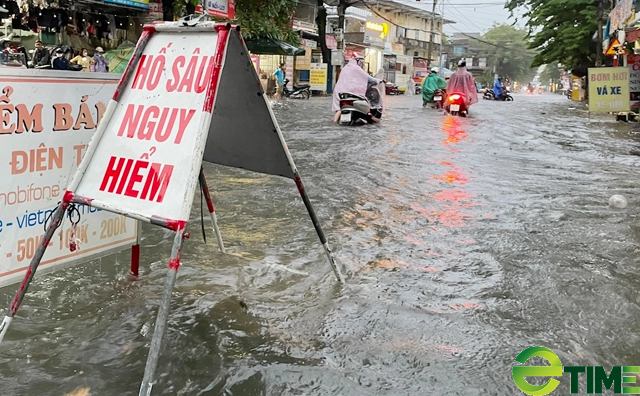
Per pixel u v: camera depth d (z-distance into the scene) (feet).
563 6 90.48
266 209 17.33
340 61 103.40
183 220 7.17
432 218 16.76
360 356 8.65
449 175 23.58
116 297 10.48
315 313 10.12
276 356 8.59
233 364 8.30
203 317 9.80
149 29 8.77
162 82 8.31
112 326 9.36
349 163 26.09
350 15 143.33
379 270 12.41
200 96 7.80
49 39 35.17
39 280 11.06
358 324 9.73
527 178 23.36
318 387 7.80
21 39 34.27
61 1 33.76
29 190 9.05
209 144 10.85
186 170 7.45
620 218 17.01
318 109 61.98
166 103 8.11
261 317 9.91
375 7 171.42
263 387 7.77
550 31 96.12
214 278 11.64
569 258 13.35
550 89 333.83
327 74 110.22
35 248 9.25
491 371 8.31
